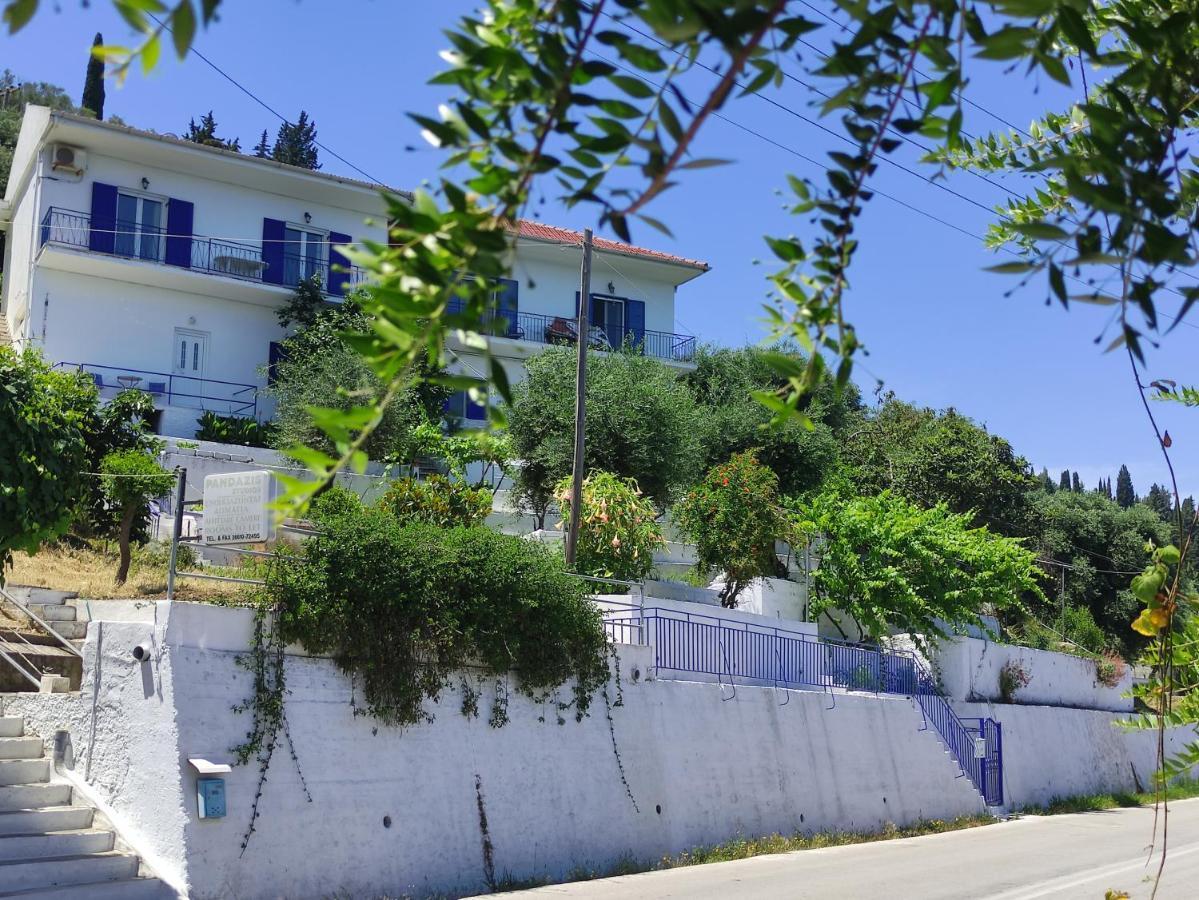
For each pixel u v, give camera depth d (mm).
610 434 30078
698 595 25734
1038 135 4348
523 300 38562
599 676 16938
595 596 20109
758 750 20016
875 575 28828
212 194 32625
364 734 13672
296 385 29203
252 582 13375
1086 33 2455
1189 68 2764
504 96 2385
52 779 12594
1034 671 33000
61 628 15141
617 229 2412
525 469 30641
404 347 2408
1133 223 2557
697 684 19031
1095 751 33875
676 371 39688
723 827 18688
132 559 19438
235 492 14039
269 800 12461
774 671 22391
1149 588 3861
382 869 13344
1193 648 4184
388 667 13867
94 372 30359
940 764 25484
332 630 13406
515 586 15375
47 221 30141
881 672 26312
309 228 34156
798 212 2867
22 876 10625
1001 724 29234
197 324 32094
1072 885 15938
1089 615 44188
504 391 2477
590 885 14844
